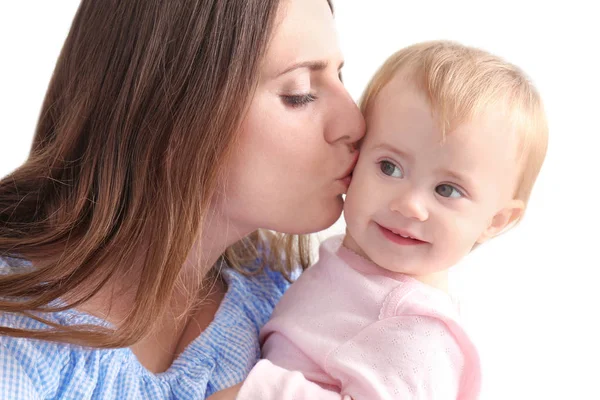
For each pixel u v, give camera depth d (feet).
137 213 3.17
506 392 5.59
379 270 3.37
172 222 3.11
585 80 6.11
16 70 6.63
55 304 3.04
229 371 3.35
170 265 3.11
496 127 3.20
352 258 3.43
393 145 3.22
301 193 3.29
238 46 3.06
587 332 5.71
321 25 3.29
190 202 3.12
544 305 5.82
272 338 3.53
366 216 3.26
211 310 3.67
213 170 3.12
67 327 2.93
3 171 6.60
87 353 2.99
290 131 3.20
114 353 3.05
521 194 3.47
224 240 3.45
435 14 6.49
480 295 5.80
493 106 3.21
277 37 3.14
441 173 3.17
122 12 3.21
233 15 3.07
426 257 3.23
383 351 3.15
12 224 3.39
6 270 3.12
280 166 3.22
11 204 3.48
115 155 3.18
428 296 3.23
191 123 3.09
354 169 3.37
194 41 3.08
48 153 3.43
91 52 3.28
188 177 3.11
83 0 3.44
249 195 3.25
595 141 5.98
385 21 6.55
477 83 3.24
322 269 3.51
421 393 3.09
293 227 3.38
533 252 5.88
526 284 5.85
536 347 5.70
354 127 3.31
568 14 6.16
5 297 3.01
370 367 3.13
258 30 3.08
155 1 3.14
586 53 6.12
